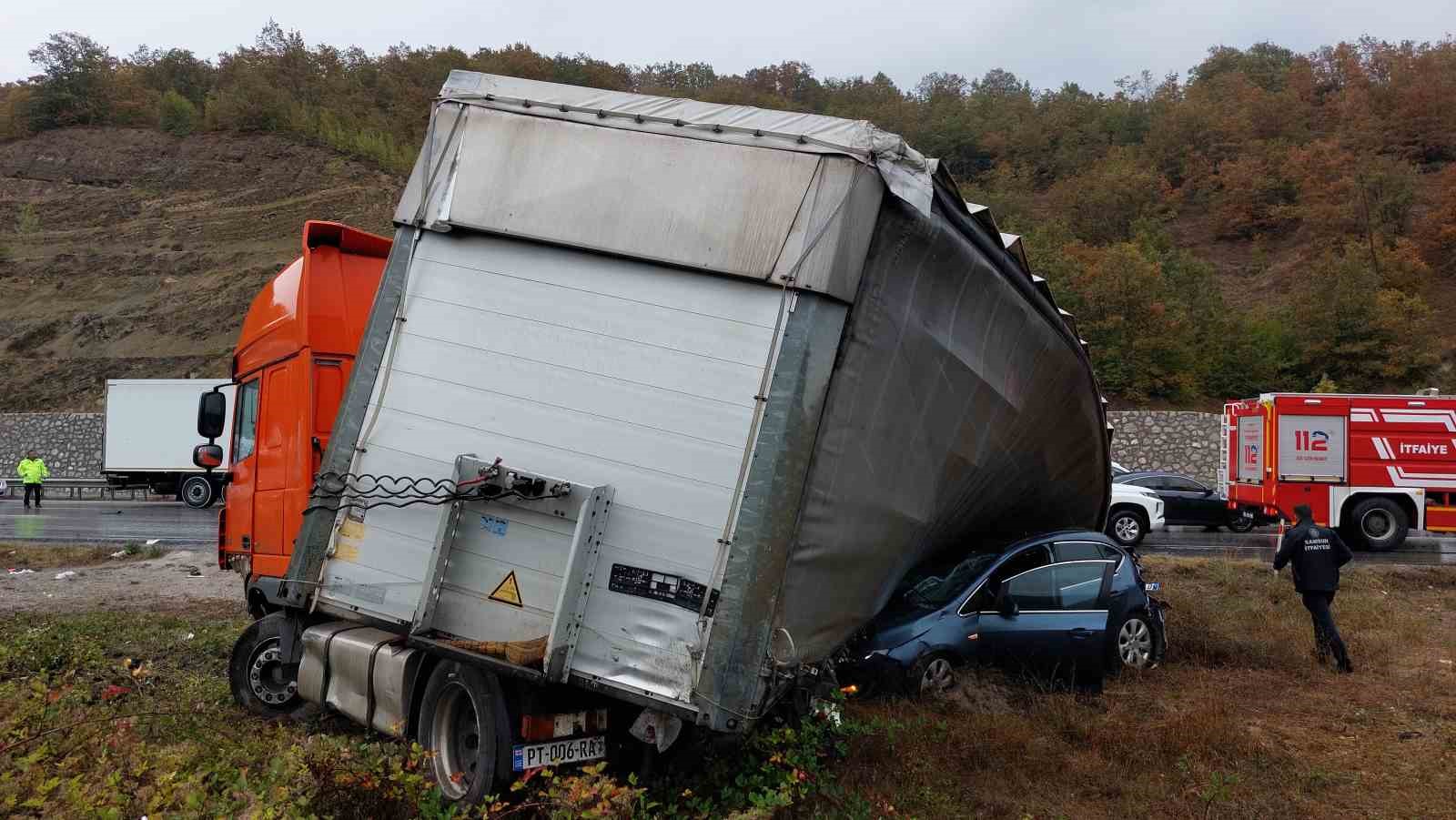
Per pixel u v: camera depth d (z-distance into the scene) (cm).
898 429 607
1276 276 5269
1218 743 730
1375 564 1752
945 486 704
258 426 830
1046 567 909
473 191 580
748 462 511
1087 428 932
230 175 6938
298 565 591
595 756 572
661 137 554
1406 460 1931
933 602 880
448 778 582
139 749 591
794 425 512
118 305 5112
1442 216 4978
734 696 496
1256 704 879
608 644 516
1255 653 1033
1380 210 5259
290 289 823
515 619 542
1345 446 1952
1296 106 7494
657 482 523
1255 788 652
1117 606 926
